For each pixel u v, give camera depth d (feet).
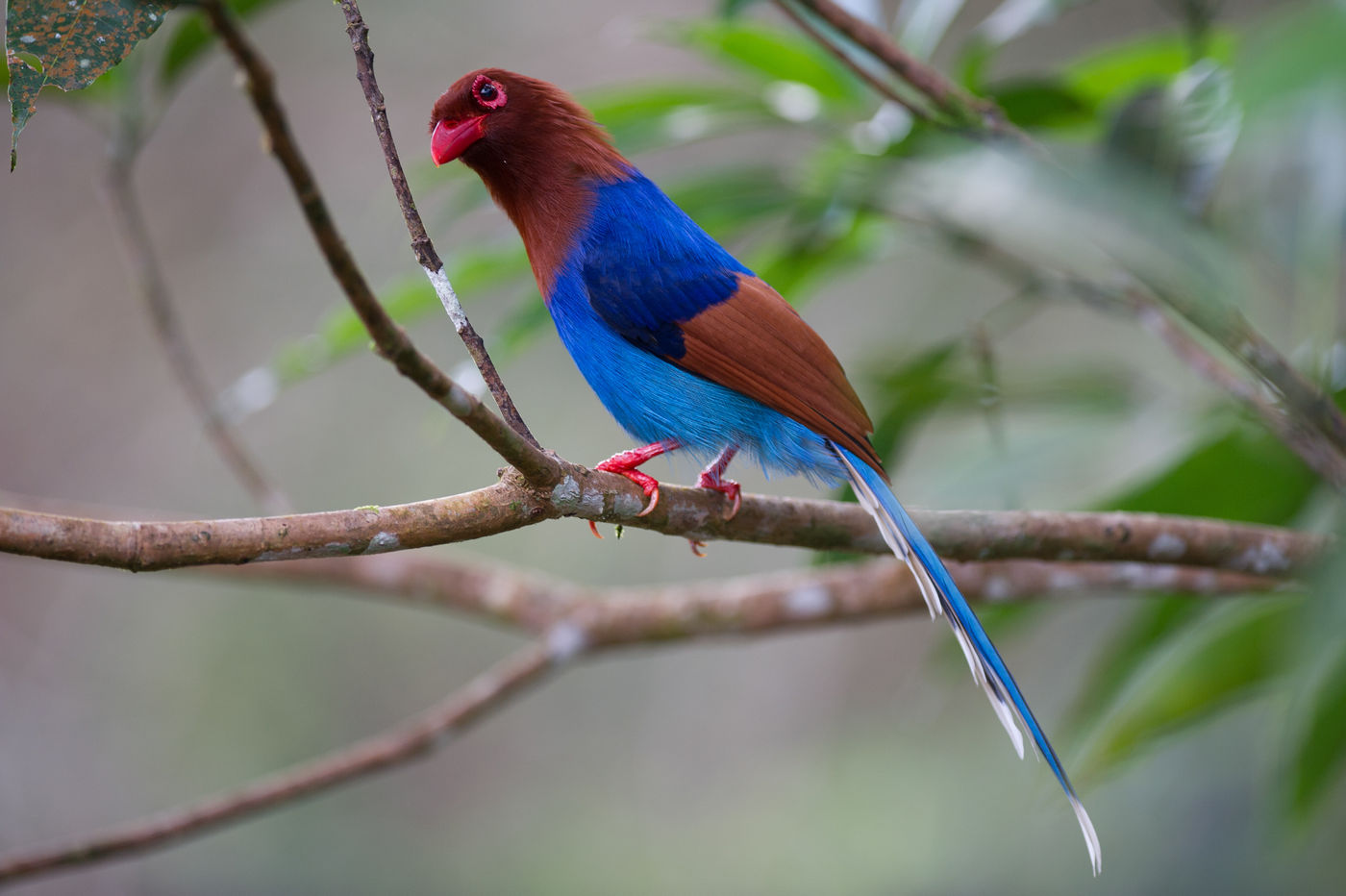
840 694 67.31
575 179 27.89
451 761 64.34
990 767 58.54
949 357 29.96
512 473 19.80
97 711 59.26
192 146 62.80
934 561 23.85
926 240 29.94
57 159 62.44
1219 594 29.19
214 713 59.98
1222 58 27.86
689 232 27.71
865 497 24.80
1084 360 34.04
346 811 61.93
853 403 26.07
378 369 61.05
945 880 56.70
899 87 29.14
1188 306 22.13
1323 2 13.28
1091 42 62.80
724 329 26.40
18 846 56.65
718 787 65.26
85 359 61.93
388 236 59.31
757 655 68.23
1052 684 58.08
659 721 67.31
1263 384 24.22
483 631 62.49
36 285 61.93
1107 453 31.63
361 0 60.44
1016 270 29.04
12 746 58.08
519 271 31.01
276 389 30.01
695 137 30.30
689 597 33.73
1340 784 46.80
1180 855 51.65
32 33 15.24
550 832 63.46
